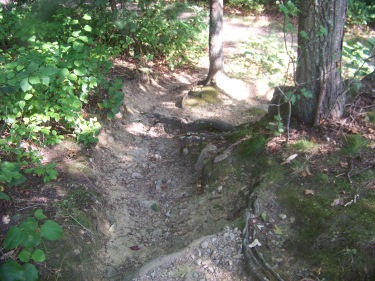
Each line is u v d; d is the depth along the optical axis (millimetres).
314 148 4113
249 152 4527
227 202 4141
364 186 3623
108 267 3695
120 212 4438
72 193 4098
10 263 2875
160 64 9094
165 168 5320
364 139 4109
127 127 6219
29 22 6512
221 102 7586
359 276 3029
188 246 3564
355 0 13133
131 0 8281
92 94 5711
